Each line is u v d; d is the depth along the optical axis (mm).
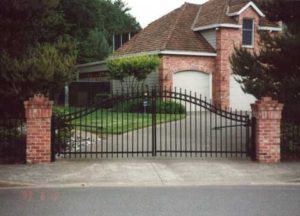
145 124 20234
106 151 14031
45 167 12477
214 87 30406
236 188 10719
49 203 9078
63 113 14969
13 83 13555
